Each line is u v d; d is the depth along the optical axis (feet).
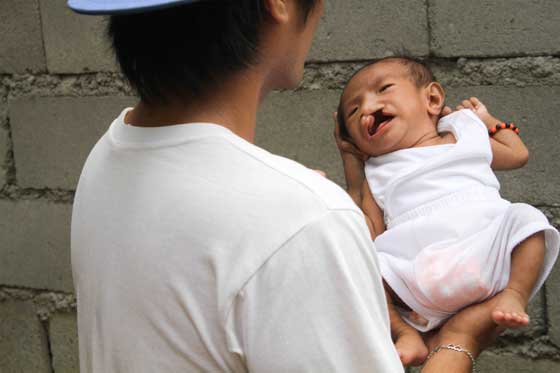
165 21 3.16
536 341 7.11
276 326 2.95
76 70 8.60
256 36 3.23
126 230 3.27
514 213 4.88
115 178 3.40
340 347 2.98
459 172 5.31
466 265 4.81
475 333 4.68
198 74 3.22
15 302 9.66
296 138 7.74
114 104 8.48
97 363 3.50
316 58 7.46
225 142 3.17
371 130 5.73
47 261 9.30
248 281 2.97
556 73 6.47
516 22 6.54
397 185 5.38
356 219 3.09
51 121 8.89
